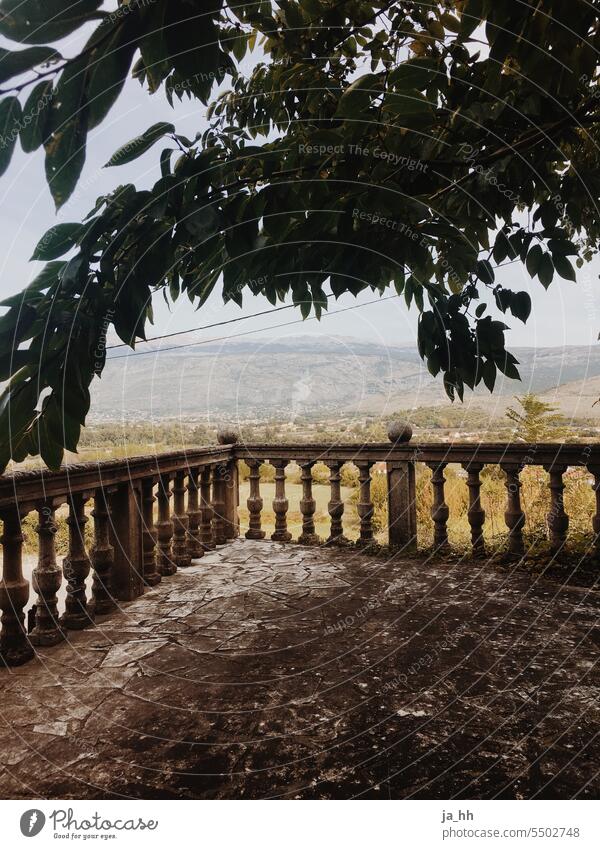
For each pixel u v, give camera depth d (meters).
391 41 1.82
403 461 4.60
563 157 1.84
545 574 3.84
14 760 1.84
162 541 4.11
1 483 2.46
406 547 4.61
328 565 4.36
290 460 5.26
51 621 2.86
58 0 0.80
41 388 0.99
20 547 2.63
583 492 5.07
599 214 1.92
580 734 1.89
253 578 4.03
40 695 2.30
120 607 3.42
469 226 1.87
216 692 2.30
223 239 1.44
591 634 2.79
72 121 0.88
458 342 1.81
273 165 1.31
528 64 1.12
